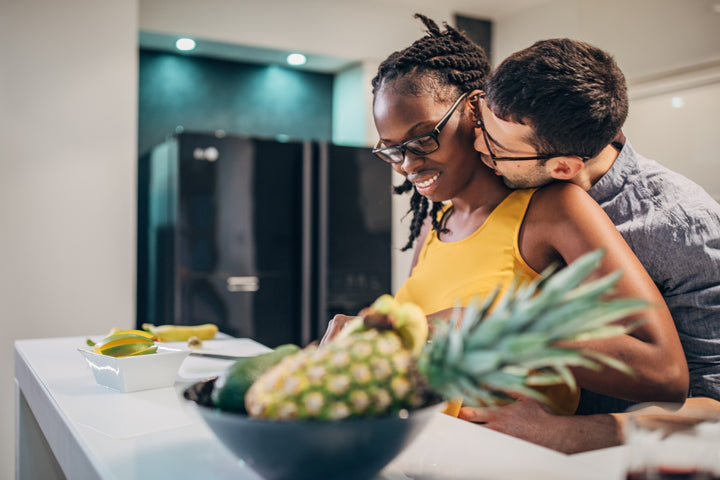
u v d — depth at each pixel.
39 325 2.92
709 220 1.04
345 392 0.53
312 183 3.51
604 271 0.90
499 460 0.68
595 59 0.94
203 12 3.52
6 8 2.84
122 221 3.07
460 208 1.21
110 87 3.04
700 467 0.49
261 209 3.37
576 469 0.65
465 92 1.09
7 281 2.86
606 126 0.93
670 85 3.24
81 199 2.99
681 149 3.22
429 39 1.12
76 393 1.03
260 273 3.38
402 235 3.84
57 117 2.94
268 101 4.12
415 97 1.06
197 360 1.35
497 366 0.50
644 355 0.83
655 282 1.08
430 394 0.58
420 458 0.69
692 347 1.05
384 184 3.68
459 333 0.52
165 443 0.75
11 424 2.85
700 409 0.88
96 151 3.02
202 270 3.24
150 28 3.39
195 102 3.92
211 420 0.56
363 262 3.62
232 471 0.65
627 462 0.51
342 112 4.23
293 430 0.52
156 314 3.55
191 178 3.20
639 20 3.34
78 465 0.77
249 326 3.36
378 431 0.53
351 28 3.89
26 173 2.89
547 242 1.02
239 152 3.31
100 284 3.03
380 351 0.55
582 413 1.15
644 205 1.08
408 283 1.25
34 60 2.90
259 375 0.61
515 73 0.92
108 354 1.06
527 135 0.94
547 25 3.96
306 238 3.46
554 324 0.48
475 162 1.13
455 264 1.14
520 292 0.53
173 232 3.23
